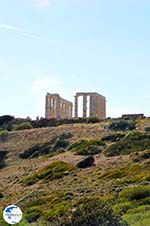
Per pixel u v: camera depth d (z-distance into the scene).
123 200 49.56
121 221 30.38
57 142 109.00
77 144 102.62
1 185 87.69
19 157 110.00
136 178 64.25
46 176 82.25
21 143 119.06
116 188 60.41
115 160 83.56
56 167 84.19
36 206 59.47
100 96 175.62
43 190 73.19
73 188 67.69
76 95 174.25
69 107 180.62
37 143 116.00
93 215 29.69
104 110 179.12
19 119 143.38
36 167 94.69
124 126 114.06
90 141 99.50
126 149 89.31
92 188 65.44
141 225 33.94
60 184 75.50
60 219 30.62
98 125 118.75
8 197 76.62
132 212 43.16
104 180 70.38
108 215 29.80
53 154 103.12
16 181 87.75
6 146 118.50
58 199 61.06
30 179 83.44
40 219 49.34
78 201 53.19
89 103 172.75
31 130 125.06
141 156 81.06
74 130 118.56
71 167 83.50
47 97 172.50
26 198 70.19
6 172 99.25
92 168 81.38
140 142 91.88
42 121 137.25
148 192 49.88
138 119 120.50
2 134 125.31
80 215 29.94
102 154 90.12
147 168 71.25
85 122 129.88
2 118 142.75
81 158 91.12
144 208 44.03
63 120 134.12
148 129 107.00
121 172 71.75
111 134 105.94
